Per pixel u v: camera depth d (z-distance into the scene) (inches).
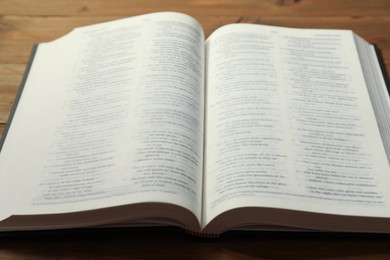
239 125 15.9
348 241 14.8
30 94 17.8
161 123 15.6
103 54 18.2
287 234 14.9
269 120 16.0
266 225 14.8
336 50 18.3
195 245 14.8
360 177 14.9
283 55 18.0
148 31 18.5
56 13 21.6
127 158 14.9
